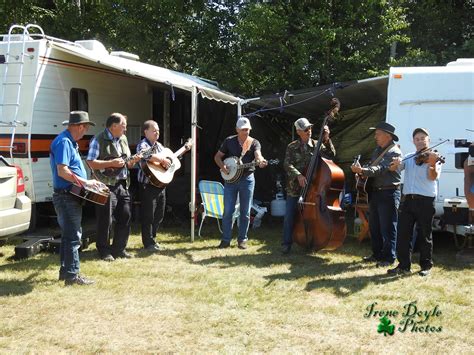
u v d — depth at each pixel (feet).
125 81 31.45
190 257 21.58
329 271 19.31
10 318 14.40
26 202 21.29
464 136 22.75
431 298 16.25
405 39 38.32
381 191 19.63
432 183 18.21
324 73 36.88
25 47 25.00
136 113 32.71
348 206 28.53
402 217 18.65
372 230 20.43
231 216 23.48
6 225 20.16
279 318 14.51
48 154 25.76
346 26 37.35
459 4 43.37
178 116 36.81
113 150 19.89
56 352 12.39
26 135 24.76
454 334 13.51
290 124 39.27
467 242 22.72
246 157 23.03
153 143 22.09
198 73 40.60
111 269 19.34
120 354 12.32
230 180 23.04
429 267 18.76
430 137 23.06
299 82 37.73
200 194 28.50
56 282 17.65
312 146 21.59
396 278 18.34
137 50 40.70
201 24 40.42
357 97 30.37
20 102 24.98
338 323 14.21
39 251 21.85
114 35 41.93
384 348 12.67
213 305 15.53
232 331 13.64
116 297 16.17
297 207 21.75
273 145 37.96
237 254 22.17
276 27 35.70
